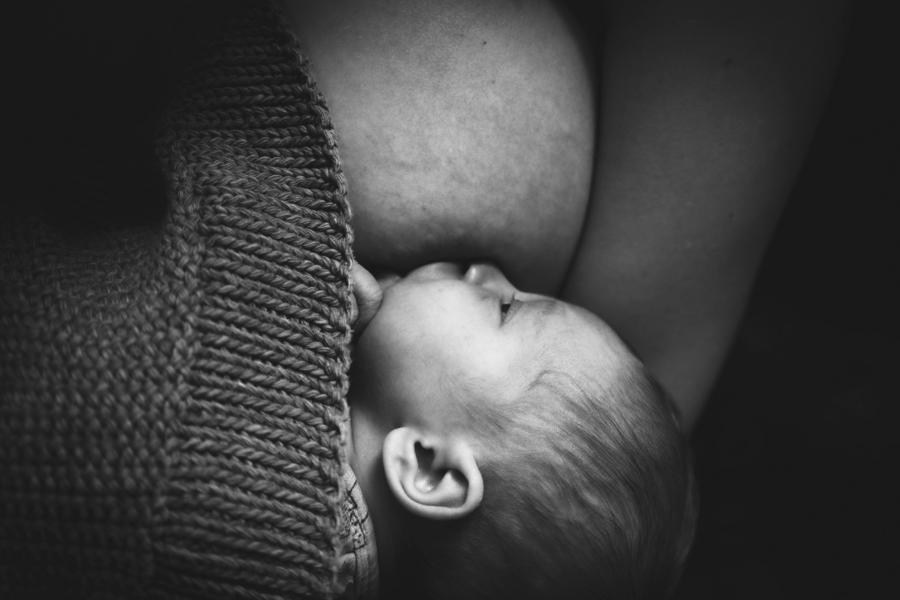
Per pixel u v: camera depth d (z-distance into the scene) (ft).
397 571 2.92
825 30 3.16
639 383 2.92
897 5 4.22
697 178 3.32
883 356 4.87
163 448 2.31
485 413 2.77
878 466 4.45
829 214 4.91
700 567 4.26
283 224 2.52
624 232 3.46
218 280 2.43
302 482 2.46
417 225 2.86
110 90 2.72
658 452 2.86
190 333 2.37
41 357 2.34
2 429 2.31
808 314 5.08
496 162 2.88
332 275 2.56
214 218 2.46
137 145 2.66
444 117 2.81
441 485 2.75
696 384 3.74
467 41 2.82
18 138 2.69
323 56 2.77
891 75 4.43
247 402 2.42
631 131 3.31
